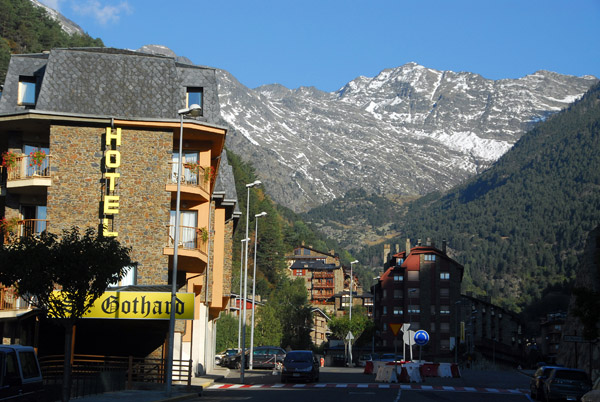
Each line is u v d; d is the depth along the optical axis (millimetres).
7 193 39219
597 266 74062
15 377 19203
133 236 38500
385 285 126188
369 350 122875
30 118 38094
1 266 23547
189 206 41375
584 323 40625
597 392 23156
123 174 38875
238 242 153500
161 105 40438
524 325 159250
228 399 29234
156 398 28453
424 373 50250
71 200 38344
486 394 35156
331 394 32156
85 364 36438
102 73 40375
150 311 34406
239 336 72438
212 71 43500
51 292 24125
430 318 121500
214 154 43875
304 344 104062
